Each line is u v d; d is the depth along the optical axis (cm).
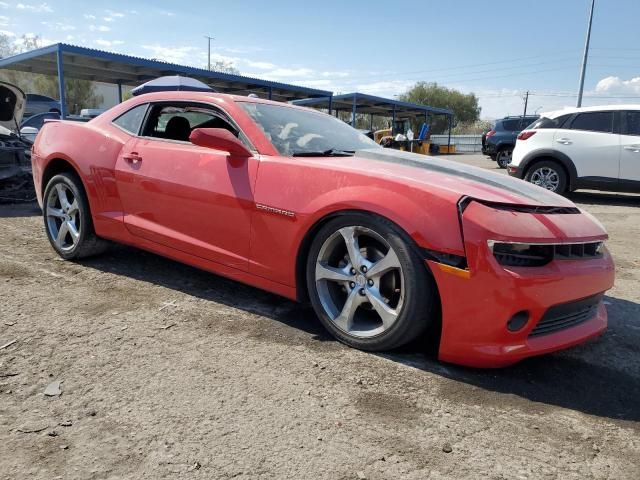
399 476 178
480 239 232
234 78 1922
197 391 226
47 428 196
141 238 362
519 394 240
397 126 3478
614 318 352
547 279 237
